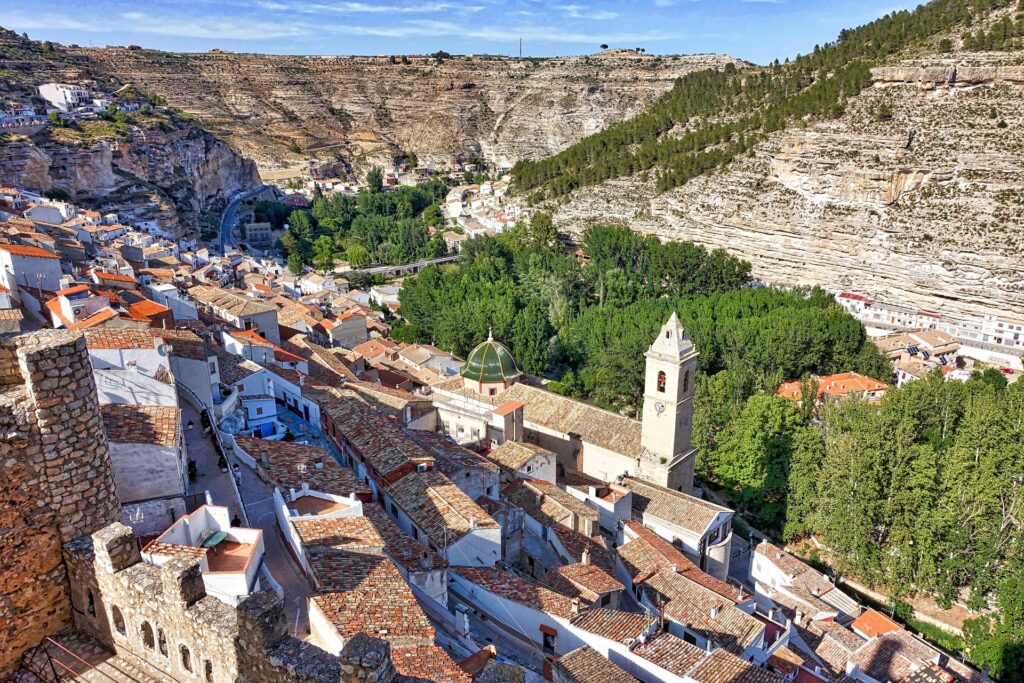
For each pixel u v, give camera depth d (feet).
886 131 620.49
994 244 553.64
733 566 273.13
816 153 636.89
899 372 438.81
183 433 162.61
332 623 105.50
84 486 97.60
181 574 83.56
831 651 204.95
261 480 154.81
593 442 279.90
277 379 234.79
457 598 160.25
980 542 249.55
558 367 436.76
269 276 596.70
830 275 633.20
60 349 92.43
